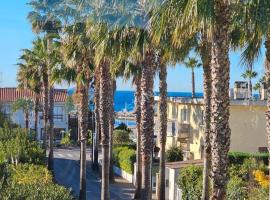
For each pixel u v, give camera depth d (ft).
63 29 87.97
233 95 148.36
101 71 80.38
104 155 81.10
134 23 62.69
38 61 148.87
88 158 182.91
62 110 253.85
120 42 66.44
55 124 253.44
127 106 249.55
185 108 151.23
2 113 178.50
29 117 251.39
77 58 90.63
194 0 40.24
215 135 43.19
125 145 163.12
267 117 48.57
